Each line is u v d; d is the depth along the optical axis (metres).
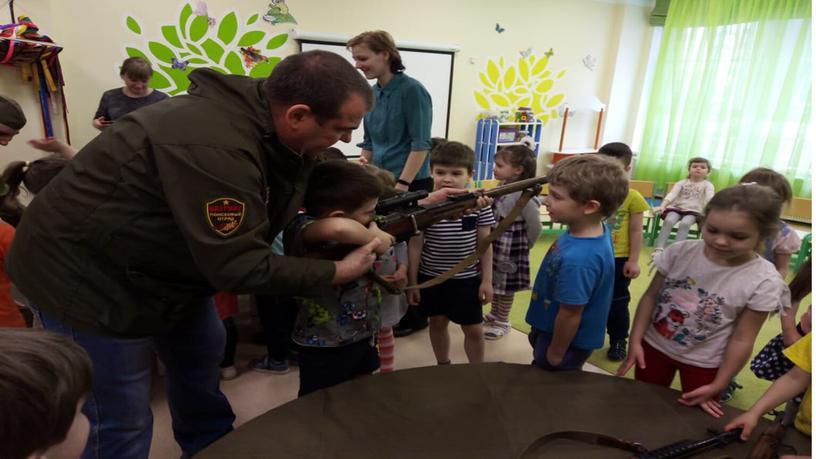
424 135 2.26
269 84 0.91
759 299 1.12
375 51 2.17
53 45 2.84
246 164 0.88
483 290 1.79
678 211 3.85
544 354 1.32
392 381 1.11
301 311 1.34
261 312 2.01
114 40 3.36
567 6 5.06
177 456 1.56
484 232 1.77
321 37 3.98
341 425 0.95
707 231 1.14
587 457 0.89
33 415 0.47
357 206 1.11
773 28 4.46
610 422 0.98
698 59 4.97
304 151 1.01
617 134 5.82
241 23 3.71
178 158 0.82
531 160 2.08
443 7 4.45
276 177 0.99
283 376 2.06
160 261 0.96
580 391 1.09
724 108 4.85
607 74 5.55
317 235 1.04
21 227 1.00
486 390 1.08
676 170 5.31
